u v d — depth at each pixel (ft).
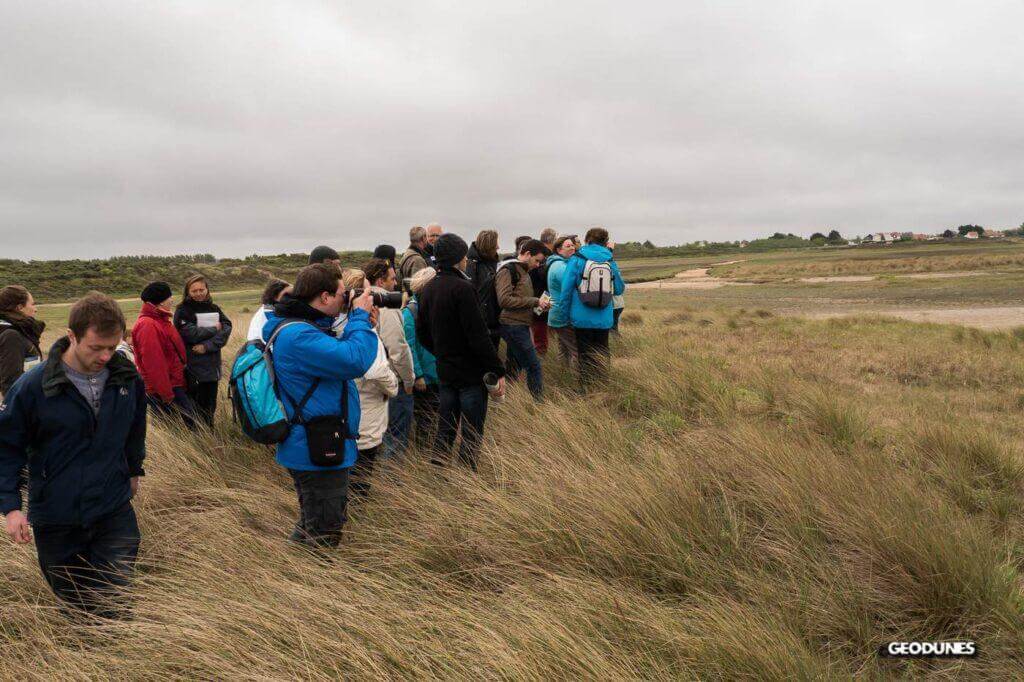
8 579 10.41
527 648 7.36
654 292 146.30
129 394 9.11
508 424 16.85
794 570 9.74
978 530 10.83
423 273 15.65
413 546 10.69
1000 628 8.29
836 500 11.50
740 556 10.12
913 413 20.84
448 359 14.07
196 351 18.53
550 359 25.22
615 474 12.28
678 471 12.60
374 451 12.71
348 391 10.41
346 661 7.42
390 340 14.61
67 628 8.91
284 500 12.59
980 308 77.51
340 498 10.48
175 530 11.61
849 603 8.84
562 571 9.81
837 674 7.39
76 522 8.75
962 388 27.68
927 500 11.78
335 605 8.30
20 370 16.76
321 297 10.17
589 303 20.95
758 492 12.28
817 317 66.03
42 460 8.55
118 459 9.17
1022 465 14.32
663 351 26.27
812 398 19.24
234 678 7.20
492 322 19.61
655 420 17.92
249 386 9.75
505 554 10.34
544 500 11.31
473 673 7.11
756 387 22.22
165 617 8.51
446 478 13.33
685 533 10.46
